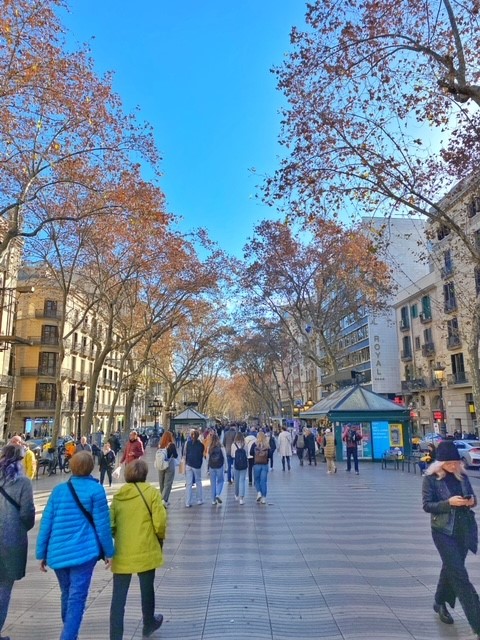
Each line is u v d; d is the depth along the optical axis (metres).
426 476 4.47
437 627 4.41
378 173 10.36
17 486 4.11
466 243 10.54
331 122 10.48
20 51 12.62
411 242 49.59
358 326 59.09
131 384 34.50
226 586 5.57
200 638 4.21
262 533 8.36
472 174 11.62
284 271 33.69
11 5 11.86
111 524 4.23
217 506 11.25
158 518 4.29
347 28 9.82
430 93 10.66
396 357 53.72
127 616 4.77
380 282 32.75
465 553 4.23
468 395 37.12
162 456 11.39
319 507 11.04
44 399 47.06
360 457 23.84
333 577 5.87
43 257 23.06
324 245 31.08
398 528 8.73
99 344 28.20
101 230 21.53
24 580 6.10
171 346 44.09
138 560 4.13
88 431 24.17
